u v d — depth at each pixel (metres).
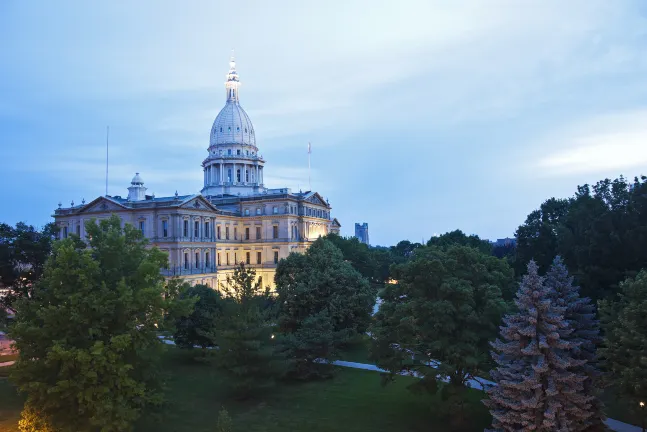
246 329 45.53
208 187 162.25
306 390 48.88
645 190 52.12
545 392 28.69
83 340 32.31
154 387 36.00
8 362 57.03
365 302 67.25
